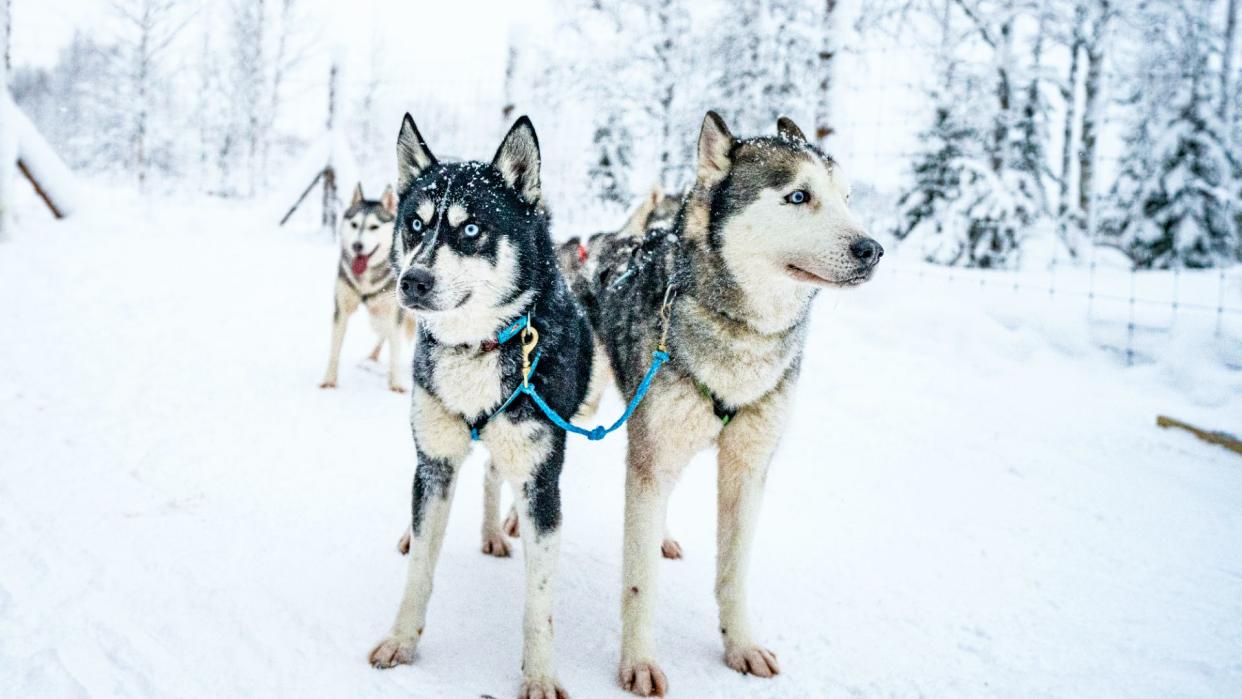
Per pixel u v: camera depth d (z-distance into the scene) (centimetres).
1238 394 514
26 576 245
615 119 1645
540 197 259
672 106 1582
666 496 246
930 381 579
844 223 227
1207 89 1345
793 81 1370
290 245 1070
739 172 245
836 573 307
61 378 465
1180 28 1370
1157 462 436
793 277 233
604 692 222
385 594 262
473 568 290
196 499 322
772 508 373
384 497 347
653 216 536
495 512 305
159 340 583
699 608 279
